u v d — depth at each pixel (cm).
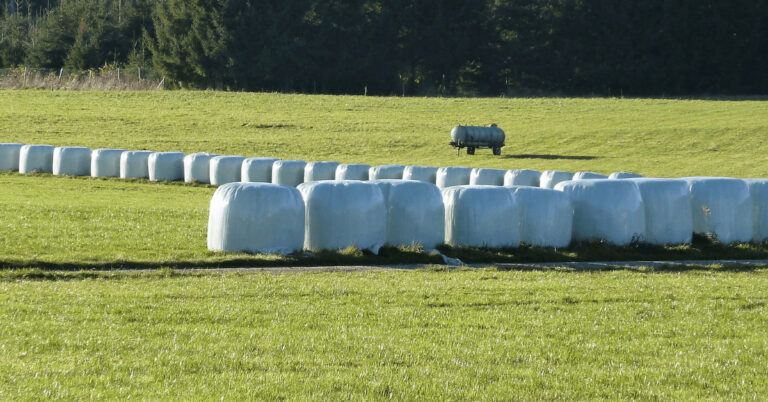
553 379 2541
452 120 19462
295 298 3644
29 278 4112
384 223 5269
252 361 2630
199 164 10444
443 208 5453
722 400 2383
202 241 5488
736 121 18388
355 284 4019
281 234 5028
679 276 4547
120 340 2831
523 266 4856
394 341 2920
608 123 18800
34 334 2873
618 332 3155
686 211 5834
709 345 2992
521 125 18738
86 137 15850
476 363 2691
